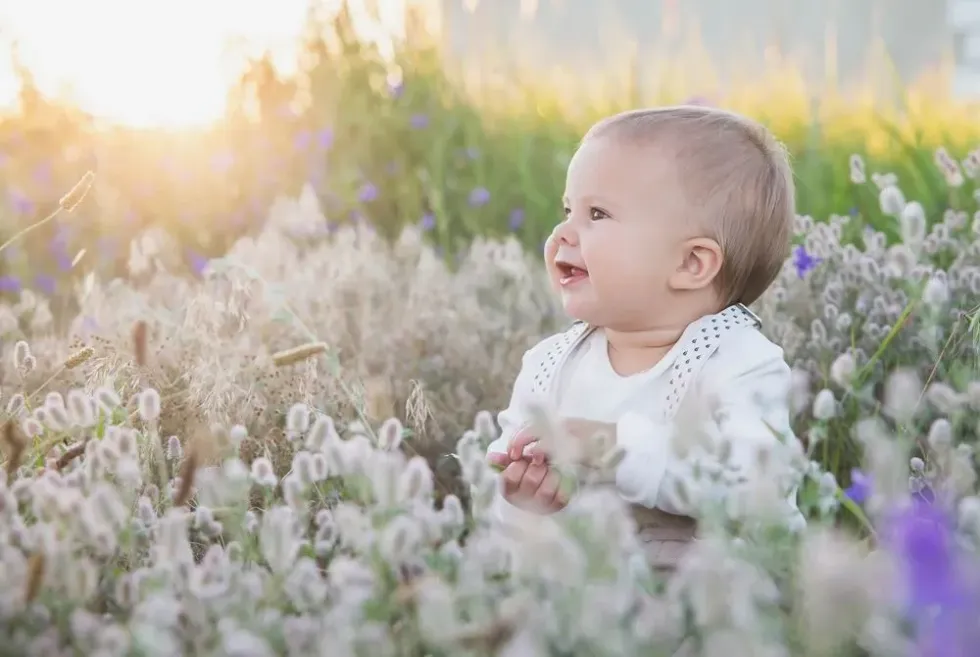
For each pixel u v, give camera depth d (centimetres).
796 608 173
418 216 645
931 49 995
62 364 337
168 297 426
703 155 261
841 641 163
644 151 261
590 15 886
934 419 294
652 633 162
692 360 256
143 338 272
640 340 267
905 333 339
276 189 644
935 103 758
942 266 396
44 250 576
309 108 682
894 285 366
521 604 167
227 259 326
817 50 968
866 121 724
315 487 256
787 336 355
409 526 180
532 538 174
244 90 678
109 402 239
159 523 213
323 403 306
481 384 380
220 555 196
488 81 761
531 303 434
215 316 324
